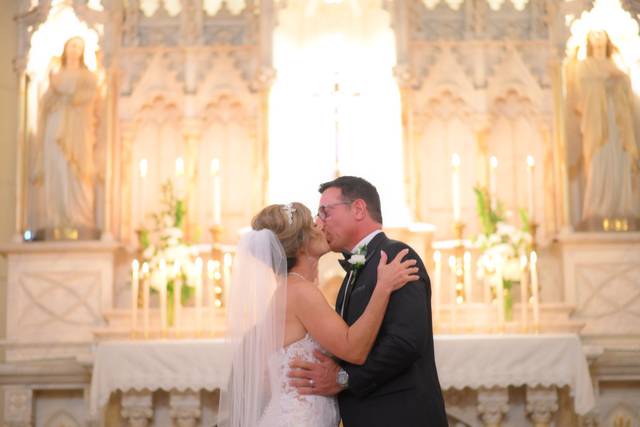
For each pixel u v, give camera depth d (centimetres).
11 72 1023
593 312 915
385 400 402
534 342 748
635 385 892
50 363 890
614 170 938
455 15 1012
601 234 918
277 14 967
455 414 822
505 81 988
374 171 964
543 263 955
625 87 958
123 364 750
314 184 966
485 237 870
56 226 933
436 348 745
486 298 867
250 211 975
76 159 941
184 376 746
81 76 959
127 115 979
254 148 980
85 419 887
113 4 979
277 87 970
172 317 868
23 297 921
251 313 430
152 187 981
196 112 980
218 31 1012
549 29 980
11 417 873
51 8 977
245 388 423
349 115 978
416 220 948
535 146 984
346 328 407
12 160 1008
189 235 959
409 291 400
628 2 973
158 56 989
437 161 984
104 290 920
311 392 410
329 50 993
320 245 442
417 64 989
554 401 773
